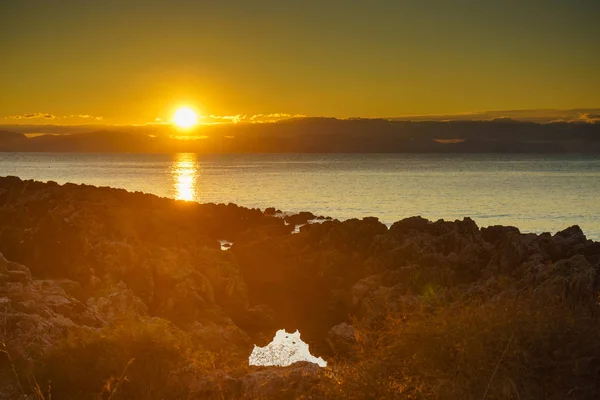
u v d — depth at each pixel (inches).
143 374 397.4
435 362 301.7
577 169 6082.7
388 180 4347.9
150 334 428.1
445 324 318.3
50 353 411.5
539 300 381.7
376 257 1074.1
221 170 6441.9
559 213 2303.2
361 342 356.2
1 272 680.4
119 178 4889.3
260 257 1151.6
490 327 315.9
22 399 360.2
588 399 289.4
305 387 339.3
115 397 370.6
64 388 383.2
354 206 2586.1
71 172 6003.9
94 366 396.5
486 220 2139.5
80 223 944.9
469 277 962.1
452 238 1122.0
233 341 778.8
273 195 3149.6
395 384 283.4
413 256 1035.3
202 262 992.9
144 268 861.8
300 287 1063.0
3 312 529.0
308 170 6254.9
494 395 279.0
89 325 633.6
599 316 364.8
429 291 734.5
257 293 1039.6
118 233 980.6
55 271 824.9
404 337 314.2
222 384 368.2
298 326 876.6
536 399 286.4
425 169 6299.2
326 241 1221.7
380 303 859.4
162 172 5989.2
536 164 7667.3
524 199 2837.1
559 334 321.7
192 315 841.5
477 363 296.4
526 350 307.1
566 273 699.4
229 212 1628.9
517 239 992.9
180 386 390.0
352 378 295.3
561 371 302.8
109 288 771.4
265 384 351.3
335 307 954.7
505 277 659.4
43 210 1154.0
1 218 1060.5
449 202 2726.4
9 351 423.5
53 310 625.0
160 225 1143.0
